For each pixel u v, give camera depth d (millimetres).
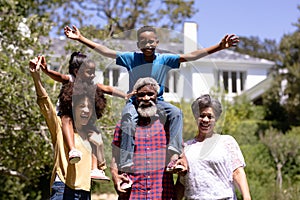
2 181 12867
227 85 27672
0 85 9195
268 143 17953
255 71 28188
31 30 10625
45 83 10047
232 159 5242
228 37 5188
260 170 15461
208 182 5066
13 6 10312
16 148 10070
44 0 16703
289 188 14266
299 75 23922
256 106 26422
